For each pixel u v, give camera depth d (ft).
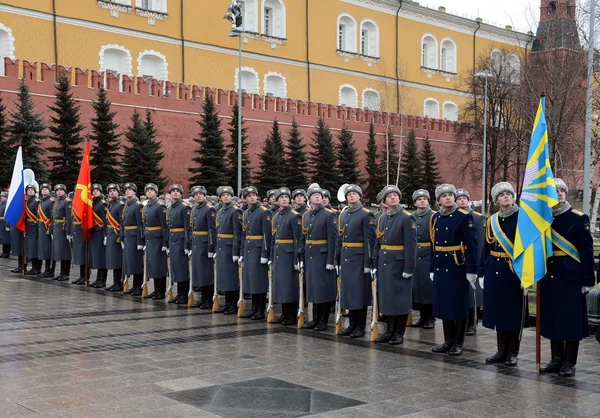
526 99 99.35
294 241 39.32
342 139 136.98
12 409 22.61
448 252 31.86
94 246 54.75
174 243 47.16
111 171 101.50
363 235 35.70
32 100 99.40
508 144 152.46
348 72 171.63
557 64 84.23
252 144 127.65
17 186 61.62
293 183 128.06
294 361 30.07
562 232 27.71
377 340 34.81
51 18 119.65
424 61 193.77
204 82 142.92
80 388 25.17
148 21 133.80
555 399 24.27
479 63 180.04
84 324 38.65
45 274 61.77
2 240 77.61
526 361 30.55
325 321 38.32
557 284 27.66
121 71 130.72
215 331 37.19
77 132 99.45
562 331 27.43
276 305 47.16
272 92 157.79
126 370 27.99
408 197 151.94
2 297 49.03
